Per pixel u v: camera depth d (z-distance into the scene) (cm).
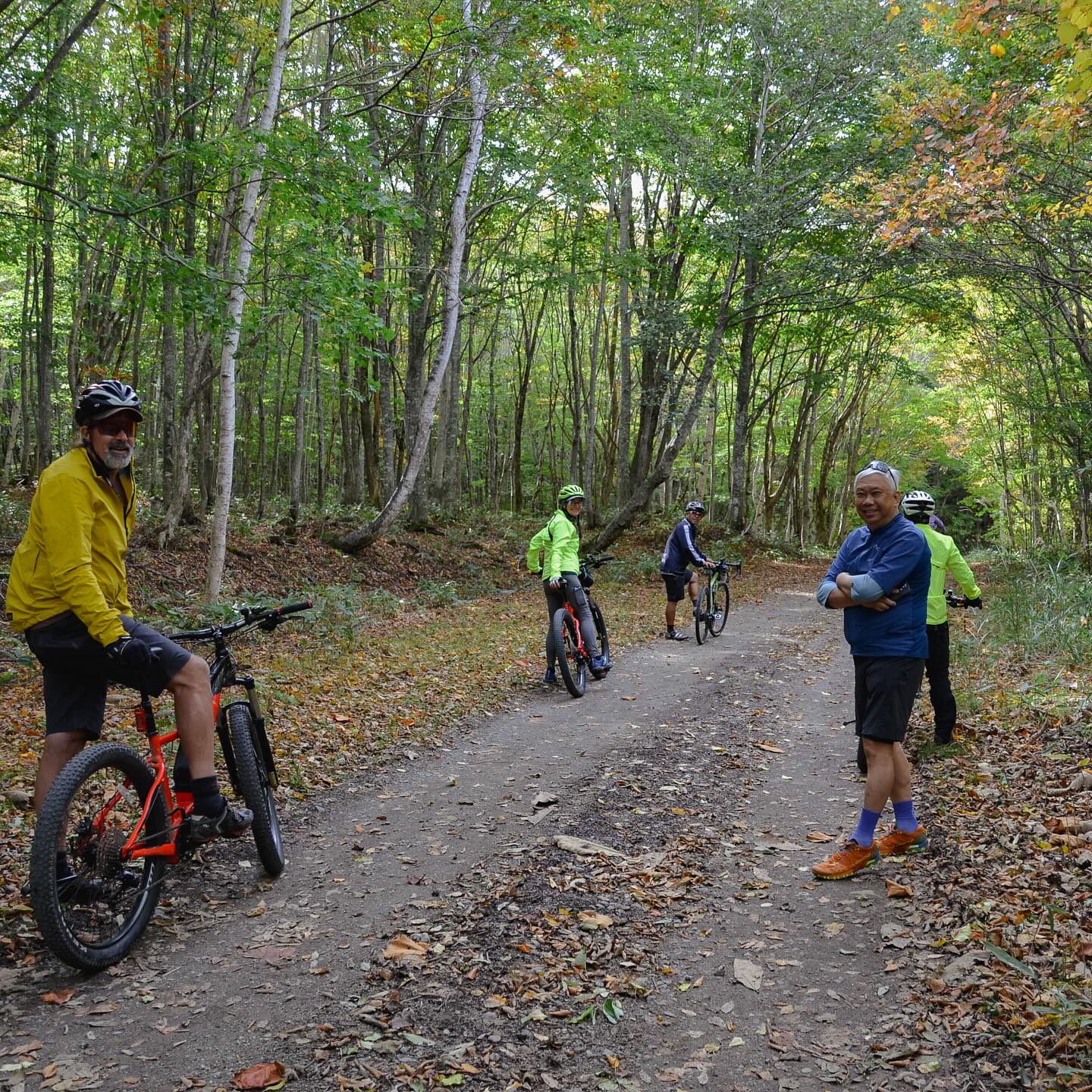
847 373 3512
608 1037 308
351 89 1689
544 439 4828
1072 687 741
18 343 2542
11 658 880
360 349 1170
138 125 1560
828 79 2344
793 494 4309
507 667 1012
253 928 387
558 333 4078
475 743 716
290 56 1759
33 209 1295
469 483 4134
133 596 1200
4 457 2795
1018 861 429
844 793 586
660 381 2877
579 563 954
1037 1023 297
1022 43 1253
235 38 1395
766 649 1202
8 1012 316
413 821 530
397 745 695
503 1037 305
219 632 425
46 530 347
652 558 2264
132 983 338
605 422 4097
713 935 387
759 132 2491
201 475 1966
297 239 1154
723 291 2605
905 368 3100
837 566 467
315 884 436
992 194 1209
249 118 1451
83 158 1505
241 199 1343
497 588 1877
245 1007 322
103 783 358
